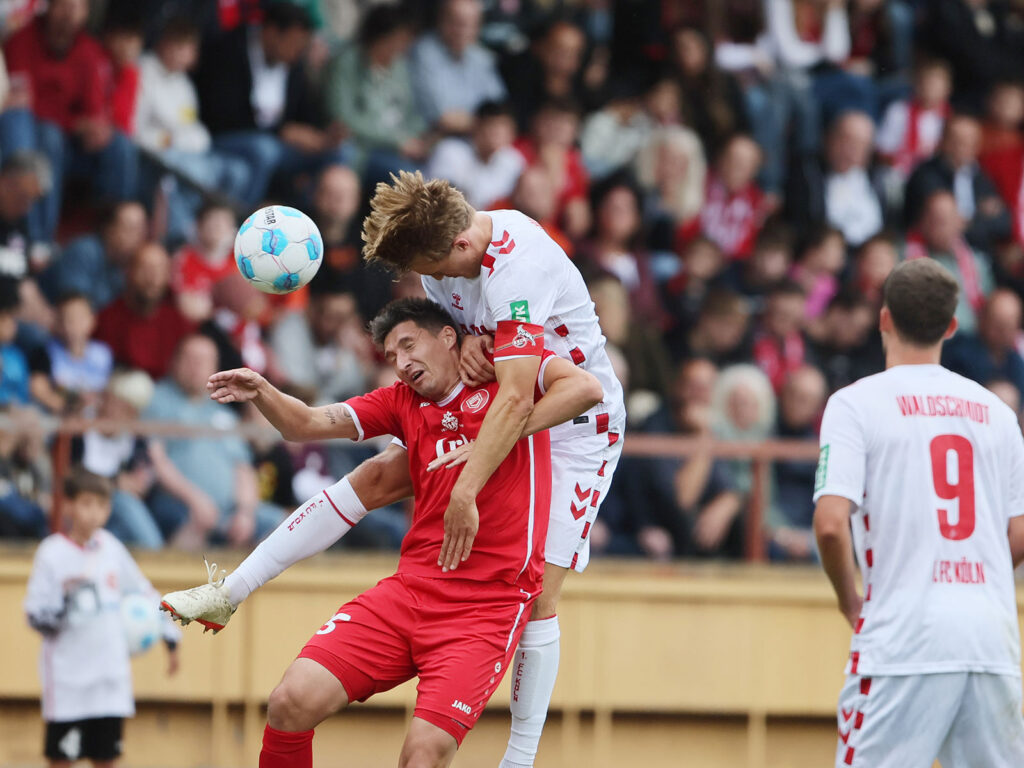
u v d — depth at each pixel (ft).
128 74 99.40
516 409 42.78
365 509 48.65
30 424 80.94
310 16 105.50
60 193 96.68
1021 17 122.21
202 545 81.15
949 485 43.68
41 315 90.48
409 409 46.44
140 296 90.58
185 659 82.28
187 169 99.35
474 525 43.01
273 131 103.81
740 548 84.74
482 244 43.86
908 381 44.52
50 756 72.43
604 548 84.28
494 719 86.02
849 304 101.76
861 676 43.70
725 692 84.07
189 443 81.82
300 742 43.83
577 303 46.80
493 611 44.39
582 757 83.97
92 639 72.74
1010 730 43.34
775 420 93.66
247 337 92.84
